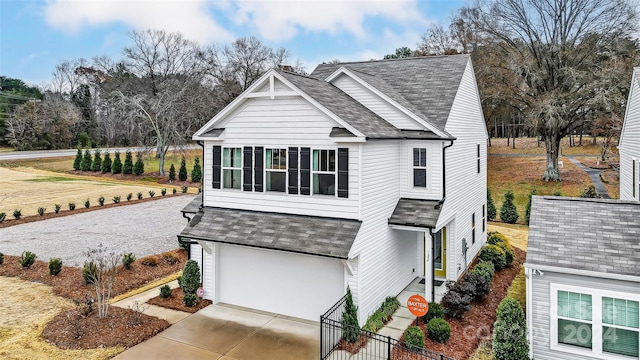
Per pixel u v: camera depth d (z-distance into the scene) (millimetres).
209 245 12656
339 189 11250
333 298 11391
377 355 9578
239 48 56750
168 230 22906
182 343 10172
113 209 29250
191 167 50188
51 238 21047
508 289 14023
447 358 8523
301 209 11859
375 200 11938
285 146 12039
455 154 14945
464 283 12320
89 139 69125
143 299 13109
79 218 26203
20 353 9477
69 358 9305
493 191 33906
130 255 15844
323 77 18047
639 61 28797
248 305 12586
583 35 31766
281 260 12086
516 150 49562
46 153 58250
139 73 51281
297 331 10922
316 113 11523
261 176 12492
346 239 10617
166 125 44344
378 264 12125
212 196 13492
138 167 44875
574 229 9906
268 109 12281
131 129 47688
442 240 15086
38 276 14898
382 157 12438
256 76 56969
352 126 10906
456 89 15297
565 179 33938
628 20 29750
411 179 13695
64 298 12945
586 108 31125
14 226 23922
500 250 16172
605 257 8727
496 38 34844
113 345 9914
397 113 13922
